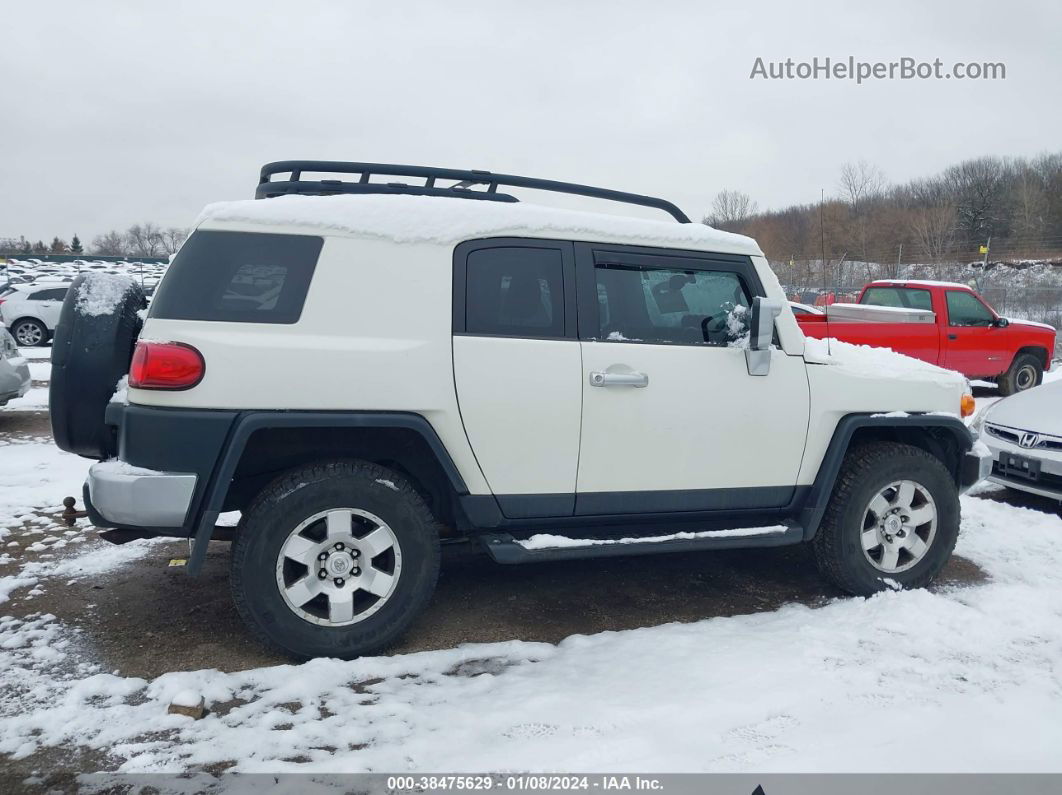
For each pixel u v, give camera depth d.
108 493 3.03
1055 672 3.18
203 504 3.09
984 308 12.07
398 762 2.53
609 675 3.14
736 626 3.66
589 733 2.70
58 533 4.96
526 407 3.43
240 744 2.63
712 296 3.90
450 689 3.03
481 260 3.46
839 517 3.96
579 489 3.57
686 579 4.40
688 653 3.33
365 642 3.27
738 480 3.82
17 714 2.82
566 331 3.55
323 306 3.22
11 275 35.16
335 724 2.75
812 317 7.55
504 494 3.47
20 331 18.92
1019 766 2.52
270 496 3.15
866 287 12.86
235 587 3.15
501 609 3.93
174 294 3.12
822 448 3.96
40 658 3.26
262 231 3.23
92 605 3.84
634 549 3.59
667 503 3.72
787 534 3.85
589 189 4.16
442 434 3.35
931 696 2.97
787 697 2.93
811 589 4.25
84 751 2.59
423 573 3.34
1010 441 5.93
